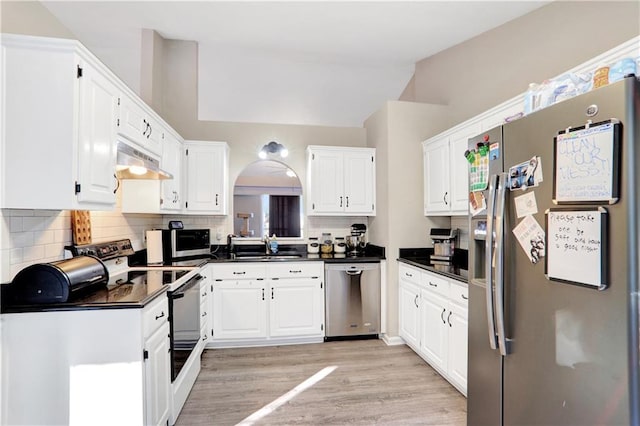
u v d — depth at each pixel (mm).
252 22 2859
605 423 1053
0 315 1530
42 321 1563
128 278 2266
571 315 1158
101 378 1588
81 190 1591
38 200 1516
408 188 3467
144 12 2725
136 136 2260
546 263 1252
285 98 4441
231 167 3971
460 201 2781
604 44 1980
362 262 3447
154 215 3561
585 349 1112
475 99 3105
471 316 1781
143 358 1624
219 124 3934
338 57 3604
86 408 1580
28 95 1512
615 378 1027
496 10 2533
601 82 1240
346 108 4652
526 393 1362
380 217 3666
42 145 1520
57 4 2537
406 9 2564
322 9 2609
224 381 2574
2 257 1538
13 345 1551
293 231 4078
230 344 3303
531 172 1330
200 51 3623
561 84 1401
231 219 3939
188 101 3707
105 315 1596
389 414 2139
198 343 2676
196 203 3502
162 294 1938
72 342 1576
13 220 1596
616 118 1027
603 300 1057
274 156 4047
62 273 1606
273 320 3307
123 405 1597
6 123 1499
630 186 999
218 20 2842
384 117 3566
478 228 1750
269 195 4066
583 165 1118
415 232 3463
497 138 1548
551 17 2354
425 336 2820
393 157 3453
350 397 2340
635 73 1156
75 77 1550
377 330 3463
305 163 4105
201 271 2975
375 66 3865
